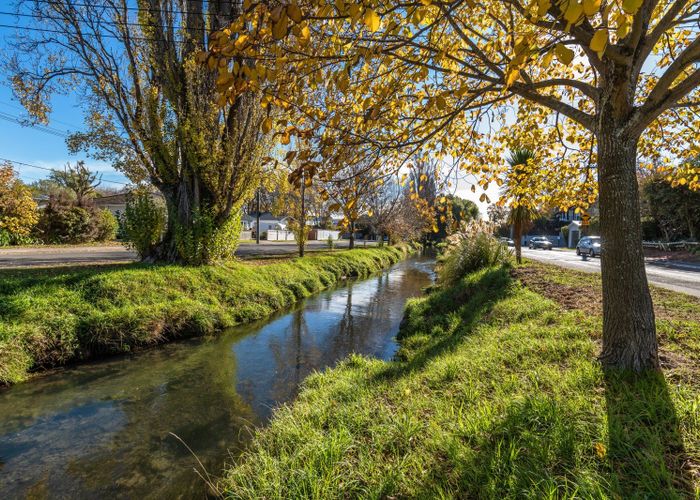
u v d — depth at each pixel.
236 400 5.02
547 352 3.76
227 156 10.45
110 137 10.04
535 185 5.23
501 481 2.14
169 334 7.62
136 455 3.78
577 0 1.37
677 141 4.64
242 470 3.03
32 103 9.80
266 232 41.62
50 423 4.42
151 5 9.72
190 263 10.27
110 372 5.96
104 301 7.38
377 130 3.02
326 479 2.53
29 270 9.53
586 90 3.25
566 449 2.24
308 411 3.75
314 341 7.73
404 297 12.78
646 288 3.01
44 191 35.16
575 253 27.33
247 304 9.72
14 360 5.53
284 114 2.58
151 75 10.34
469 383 3.53
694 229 21.80
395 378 4.26
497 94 4.30
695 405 2.40
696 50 2.46
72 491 3.25
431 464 2.49
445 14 2.14
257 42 2.03
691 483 1.88
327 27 2.72
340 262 17.91
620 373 2.92
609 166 3.02
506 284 7.93
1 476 3.45
